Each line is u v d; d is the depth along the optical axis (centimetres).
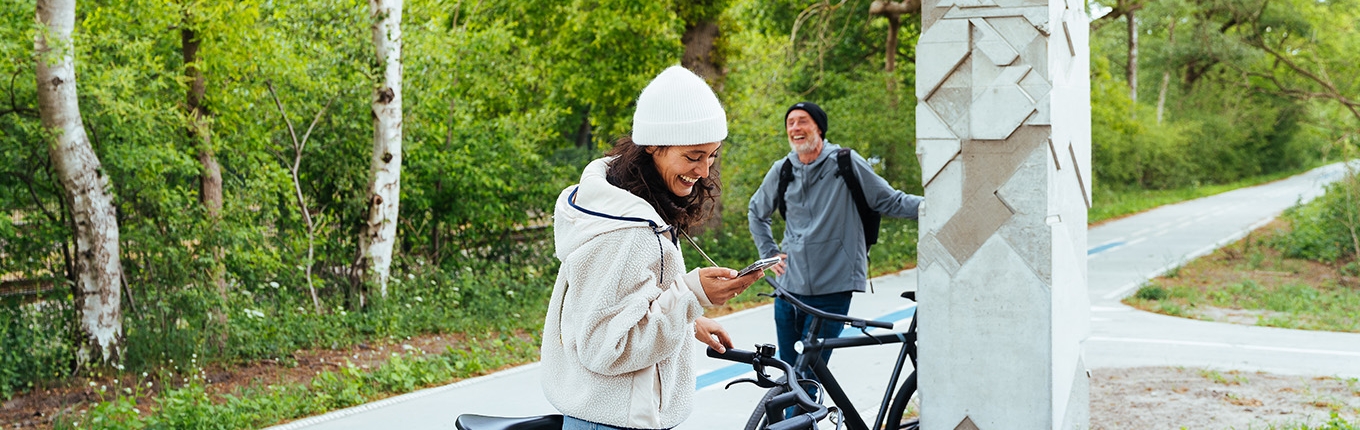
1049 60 296
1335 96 1964
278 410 650
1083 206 340
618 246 224
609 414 233
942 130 310
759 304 1157
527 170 1350
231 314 862
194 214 854
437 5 1355
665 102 229
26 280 788
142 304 812
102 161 786
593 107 1669
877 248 1644
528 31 1549
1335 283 1480
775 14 2203
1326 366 793
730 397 668
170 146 807
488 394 714
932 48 308
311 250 1020
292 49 988
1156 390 681
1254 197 3853
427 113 1246
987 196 306
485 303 1091
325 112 1084
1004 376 309
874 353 812
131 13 837
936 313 317
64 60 722
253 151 961
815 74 2141
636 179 235
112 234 755
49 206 794
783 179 521
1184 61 2919
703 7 1599
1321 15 2486
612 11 1505
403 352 888
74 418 627
